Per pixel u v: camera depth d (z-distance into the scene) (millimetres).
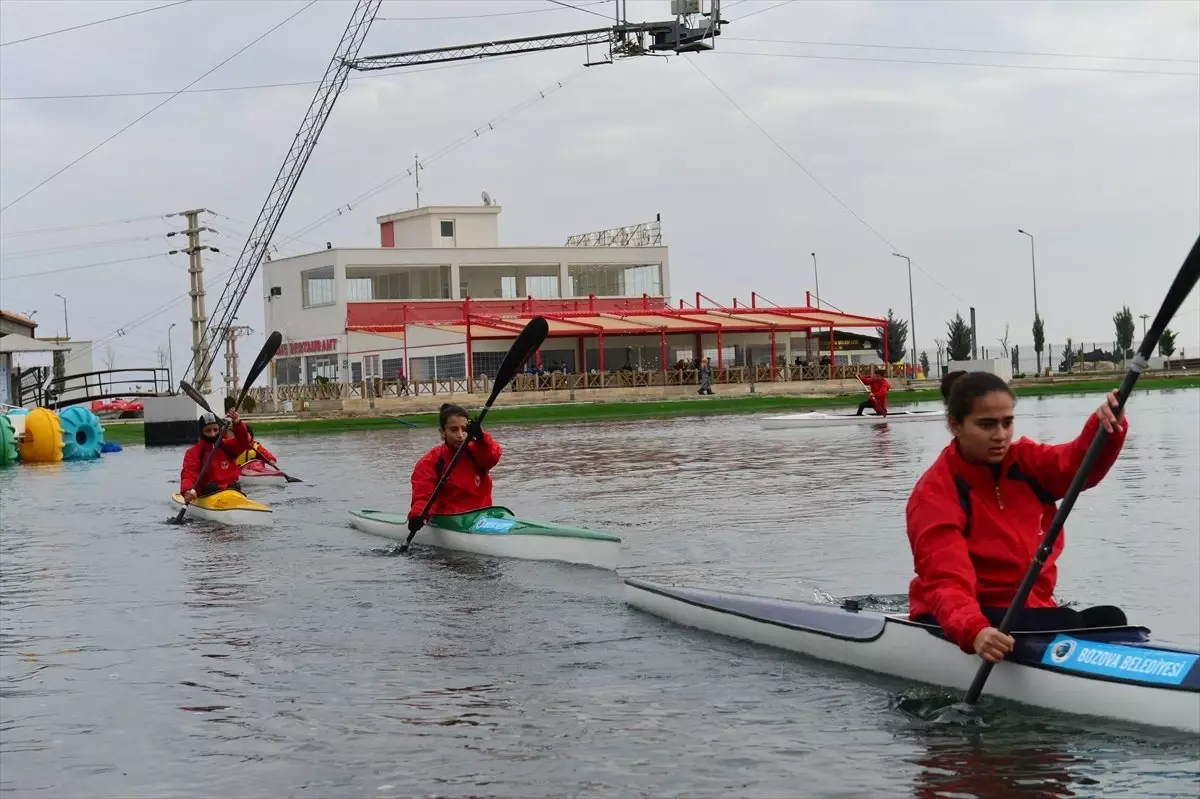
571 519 15977
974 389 6543
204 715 7293
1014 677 6762
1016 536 6746
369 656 8672
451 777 6098
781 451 27531
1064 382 68375
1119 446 6363
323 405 63312
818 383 70812
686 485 20125
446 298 84062
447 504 13844
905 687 7266
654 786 5898
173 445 42531
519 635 9203
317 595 11164
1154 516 14438
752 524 14953
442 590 11227
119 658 8836
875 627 7617
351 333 76062
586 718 7016
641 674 7918
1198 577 10633
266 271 85062
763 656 8250
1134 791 5555
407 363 68500
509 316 71938
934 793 5652
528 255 85188
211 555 13992
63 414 36219
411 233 89625
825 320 73062
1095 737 6234
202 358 77438
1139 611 9375
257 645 9125
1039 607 6816
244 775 6219
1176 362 89688
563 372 67500
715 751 6359
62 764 6480
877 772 5953
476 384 64875
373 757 6430
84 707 7543
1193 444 24828
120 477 27703
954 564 6664
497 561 12820
